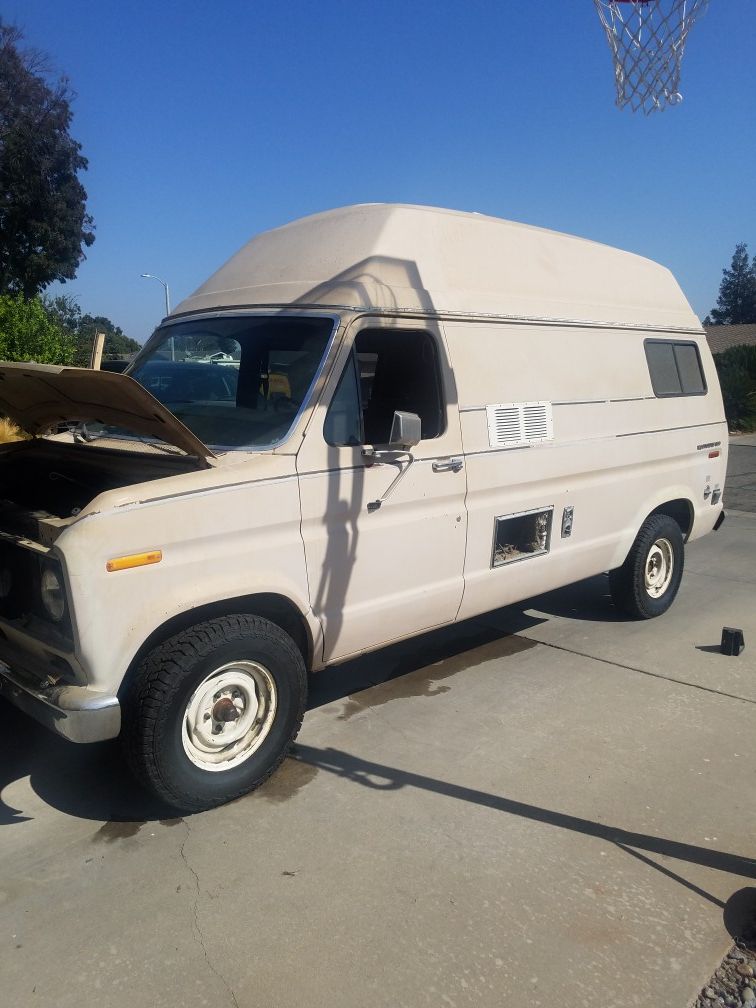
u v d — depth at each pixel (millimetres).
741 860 3512
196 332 4773
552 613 6898
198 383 4586
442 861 3473
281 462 3865
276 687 3924
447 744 4512
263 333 4402
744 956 2947
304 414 4012
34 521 3725
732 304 82500
